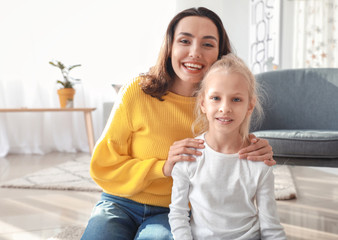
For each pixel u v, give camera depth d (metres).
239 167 0.88
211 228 0.86
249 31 4.51
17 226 1.69
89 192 2.28
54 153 4.09
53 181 2.55
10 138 4.09
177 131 1.05
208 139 0.93
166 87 1.04
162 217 1.02
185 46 1.00
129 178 1.03
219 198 0.87
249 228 0.86
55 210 1.92
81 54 4.18
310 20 4.35
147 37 4.27
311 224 1.64
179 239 0.86
